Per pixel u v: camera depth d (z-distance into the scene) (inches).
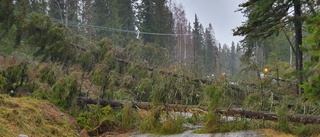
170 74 354.0
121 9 1296.8
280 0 360.8
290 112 275.9
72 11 1103.6
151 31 1202.0
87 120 283.0
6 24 366.6
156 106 296.7
